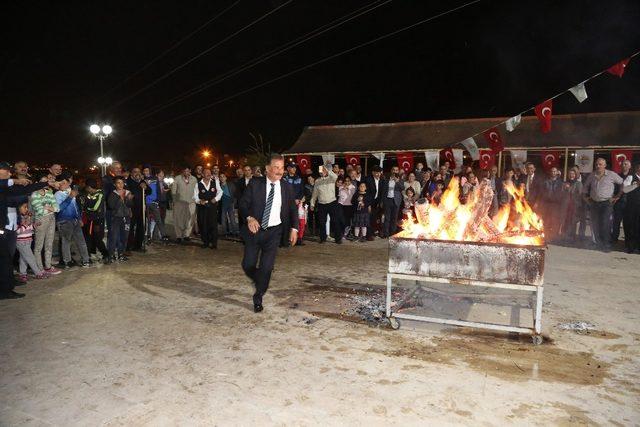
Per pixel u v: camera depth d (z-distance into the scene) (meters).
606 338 4.15
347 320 4.61
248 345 3.92
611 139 13.86
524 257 3.93
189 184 10.13
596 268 7.23
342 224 10.09
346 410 2.86
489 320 4.64
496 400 3.00
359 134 19.31
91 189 7.50
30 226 6.29
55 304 5.16
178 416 2.78
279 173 4.88
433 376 3.34
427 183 10.72
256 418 2.76
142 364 3.53
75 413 2.82
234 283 6.18
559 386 3.20
